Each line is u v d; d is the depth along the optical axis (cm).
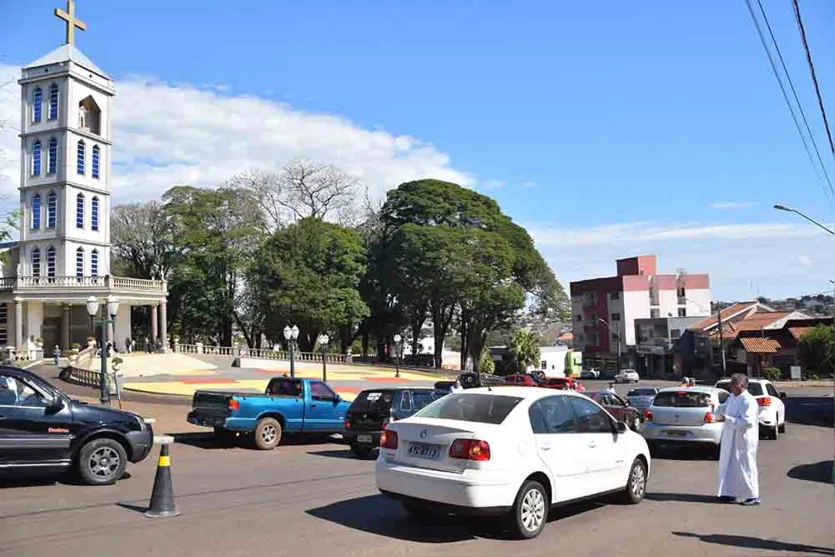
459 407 855
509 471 769
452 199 6397
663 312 9050
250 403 1666
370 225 7031
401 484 804
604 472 916
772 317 6800
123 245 6700
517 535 780
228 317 6700
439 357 6538
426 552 723
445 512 777
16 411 1038
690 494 1071
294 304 5803
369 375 5228
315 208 6888
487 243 6031
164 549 720
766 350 6362
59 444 1054
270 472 1290
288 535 787
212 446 1728
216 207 6475
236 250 6425
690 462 1466
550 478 820
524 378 4297
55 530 798
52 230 5606
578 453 867
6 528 806
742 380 1012
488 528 830
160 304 5928
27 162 5709
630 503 984
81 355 4372
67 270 5544
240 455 1573
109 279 5325
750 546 760
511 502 766
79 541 748
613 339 9150
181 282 6550
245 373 4794
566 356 9612
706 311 9144
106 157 5953
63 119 5584
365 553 716
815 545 766
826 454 1628
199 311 6531
